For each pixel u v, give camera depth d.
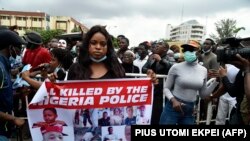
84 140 3.02
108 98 3.01
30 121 2.97
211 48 6.81
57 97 2.97
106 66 2.94
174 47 8.23
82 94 2.98
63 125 3.00
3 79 2.67
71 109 2.99
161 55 6.00
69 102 2.98
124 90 3.03
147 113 3.09
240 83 3.20
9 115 2.74
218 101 5.92
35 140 2.97
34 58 5.82
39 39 5.91
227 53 3.00
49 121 2.98
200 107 5.93
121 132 3.06
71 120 3.00
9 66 2.91
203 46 6.87
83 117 3.00
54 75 2.96
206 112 5.92
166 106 4.51
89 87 2.96
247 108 3.16
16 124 2.75
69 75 2.98
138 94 3.06
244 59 2.93
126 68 5.95
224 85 3.36
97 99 3.00
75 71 2.94
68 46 9.34
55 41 8.75
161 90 5.44
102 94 3.00
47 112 2.98
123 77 2.99
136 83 3.04
